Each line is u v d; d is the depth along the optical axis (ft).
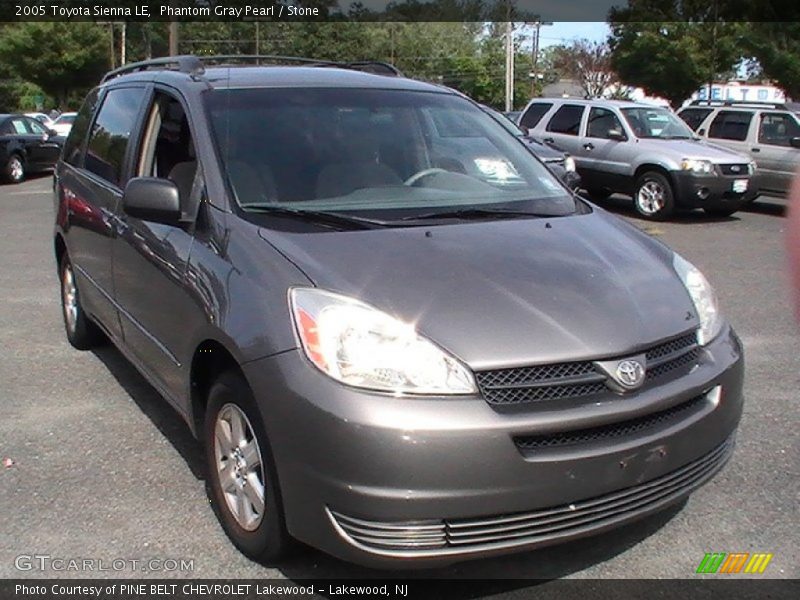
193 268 11.87
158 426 15.67
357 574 10.88
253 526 10.85
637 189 46.57
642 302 10.69
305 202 12.50
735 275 30.35
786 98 87.25
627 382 9.73
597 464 9.48
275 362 9.75
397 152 13.91
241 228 11.60
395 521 9.07
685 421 10.27
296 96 14.29
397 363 9.27
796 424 15.69
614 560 11.25
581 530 9.64
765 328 22.67
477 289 10.20
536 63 226.17
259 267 10.75
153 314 13.43
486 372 9.36
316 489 9.39
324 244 11.03
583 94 197.16
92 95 19.74
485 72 226.79
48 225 42.52
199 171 12.85
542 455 9.32
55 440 15.03
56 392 17.47
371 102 14.70
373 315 9.63
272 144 13.21
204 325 11.15
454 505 9.07
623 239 12.49
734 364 11.08
